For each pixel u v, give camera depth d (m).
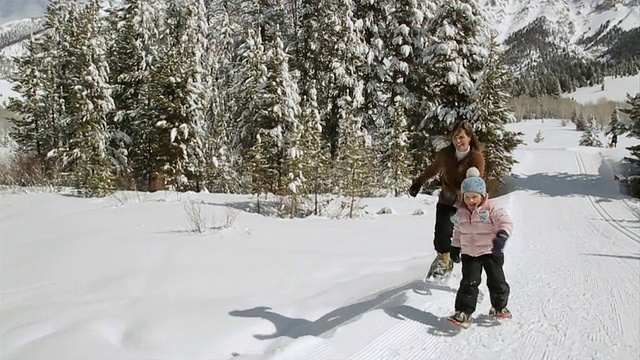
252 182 17.16
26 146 31.41
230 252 8.28
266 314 5.11
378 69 24.61
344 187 14.52
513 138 23.34
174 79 23.19
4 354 4.40
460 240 4.38
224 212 13.23
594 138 61.06
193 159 23.83
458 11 22.94
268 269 7.10
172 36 30.48
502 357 3.77
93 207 15.09
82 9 29.19
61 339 4.53
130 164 26.97
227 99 31.98
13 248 9.65
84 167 19.17
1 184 23.89
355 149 14.51
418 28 24.03
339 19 25.02
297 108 22.09
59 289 6.74
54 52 30.73
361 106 25.22
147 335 4.55
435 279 5.43
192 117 23.61
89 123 25.44
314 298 5.66
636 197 20.64
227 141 27.00
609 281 6.50
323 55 27.58
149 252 8.51
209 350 4.25
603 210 16.67
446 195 5.13
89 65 25.73
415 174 23.02
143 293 6.20
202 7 33.19
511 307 5.02
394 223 11.80
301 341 3.90
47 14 30.64
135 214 13.24
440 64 22.77
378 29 25.69
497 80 22.42
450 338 4.10
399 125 20.08
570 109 125.12
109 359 4.06
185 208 12.77
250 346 4.40
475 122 22.05
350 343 3.91
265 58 25.14
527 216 14.80
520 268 7.04
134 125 26.58
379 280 6.31
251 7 34.19
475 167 4.73
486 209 4.27
